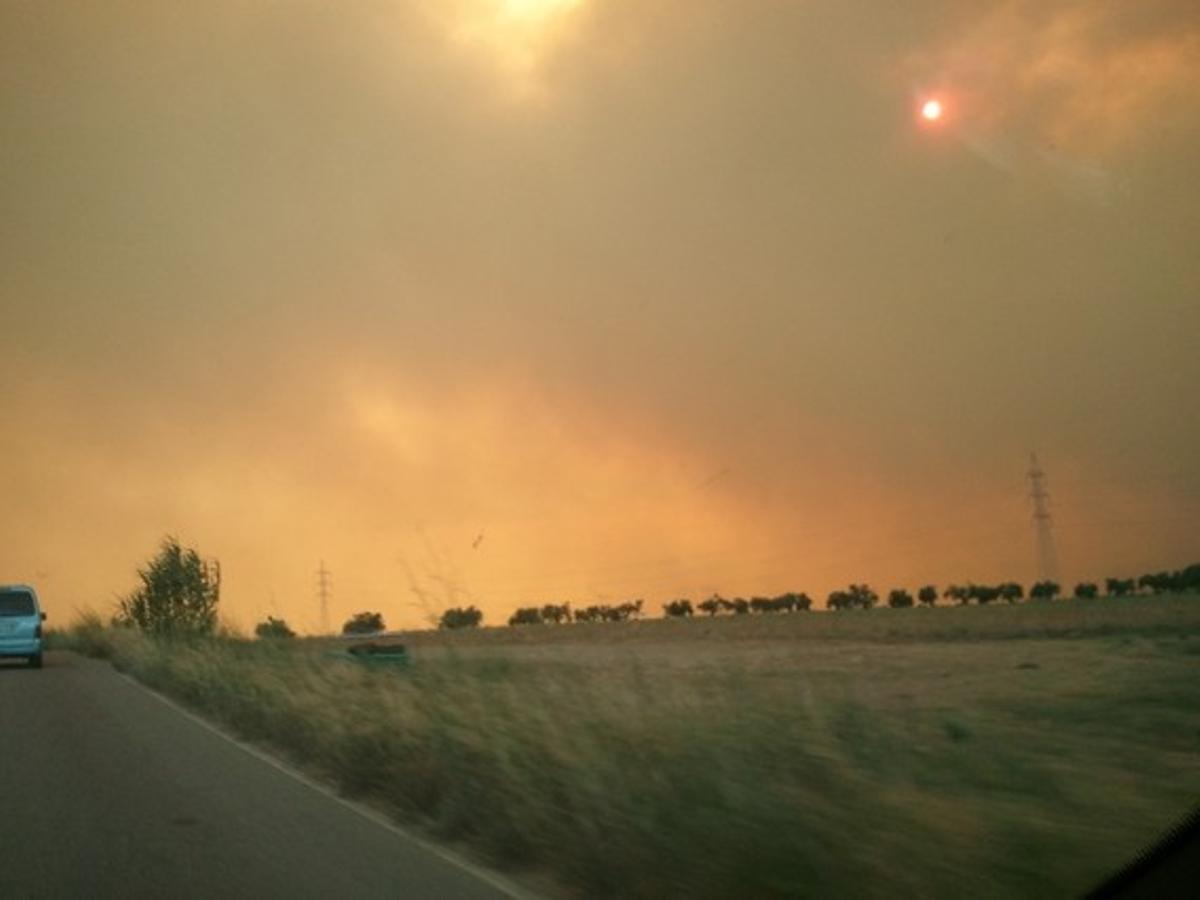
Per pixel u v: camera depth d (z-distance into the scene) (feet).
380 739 53.52
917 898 29.78
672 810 36.24
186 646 115.55
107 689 107.04
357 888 36.40
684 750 40.78
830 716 44.70
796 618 255.09
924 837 31.24
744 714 44.91
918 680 89.20
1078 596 285.64
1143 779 37.11
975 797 34.99
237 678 85.35
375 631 136.77
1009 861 29.63
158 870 38.65
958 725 48.52
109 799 51.42
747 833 33.58
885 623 221.46
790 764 38.11
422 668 70.85
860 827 32.30
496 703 53.42
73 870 38.68
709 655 135.03
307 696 68.74
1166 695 67.51
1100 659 106.32
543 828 39.75
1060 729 51.83
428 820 46.78
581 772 40.73
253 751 66.28
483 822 42.86
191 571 167.22
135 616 165.68
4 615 134.21
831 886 31.07
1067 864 28.94
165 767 60.39
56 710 87.81
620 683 56.65
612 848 36.29
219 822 46.47
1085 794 34.32
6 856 40.63
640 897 35.06
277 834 44.29
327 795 52.54
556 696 52.70
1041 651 126.52
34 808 49.32
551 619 263.08
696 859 34.17
